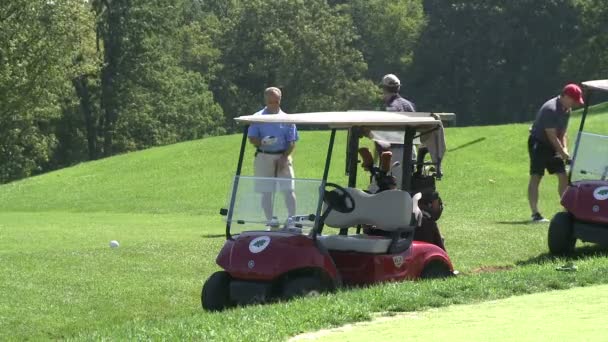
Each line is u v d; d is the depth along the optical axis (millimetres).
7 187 63312
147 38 147000
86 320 23453
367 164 24688
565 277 21734
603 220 27516
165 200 54312
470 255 29391
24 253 31625
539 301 19234
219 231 37906
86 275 27797
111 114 146750
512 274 22500
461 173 55188
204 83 165500
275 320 18016
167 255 30766
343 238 22578
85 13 96250
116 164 66625
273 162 31875
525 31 170625
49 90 97938
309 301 19688
